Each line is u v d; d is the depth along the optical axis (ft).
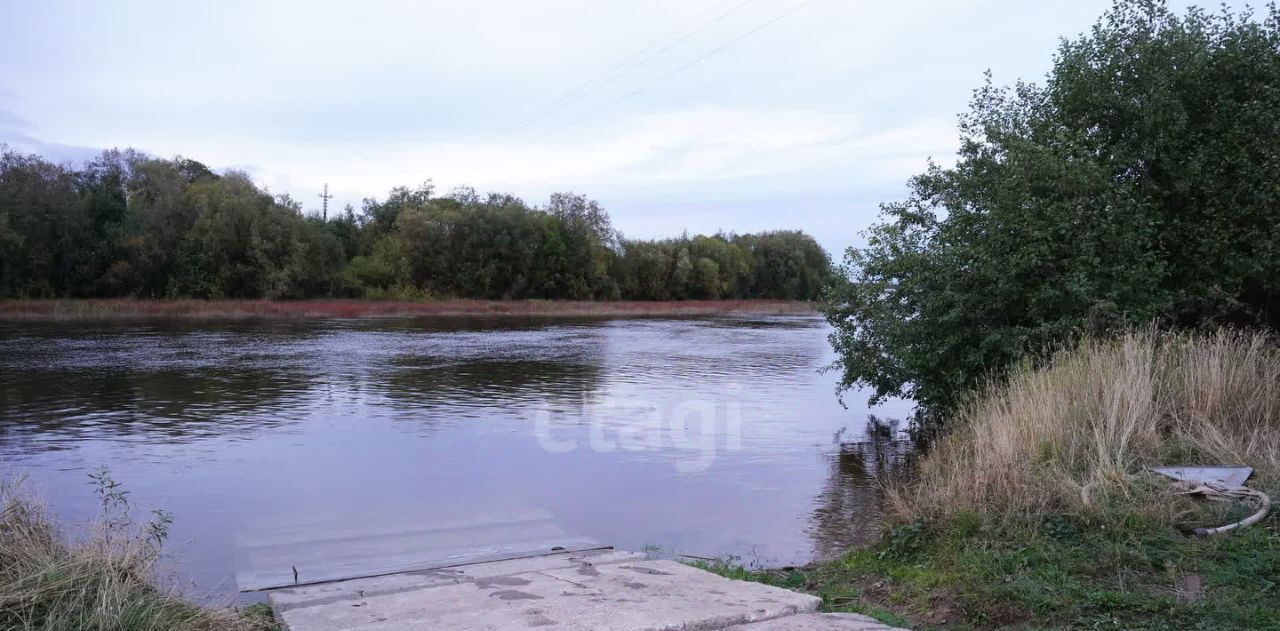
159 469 39.83
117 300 187.93
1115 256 43.70
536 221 258.37
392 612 17.65
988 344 45.03
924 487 28.09
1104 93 47.65
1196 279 47.14
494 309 229.04
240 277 205.77
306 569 24.75
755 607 17.72
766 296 345.10
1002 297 45.11
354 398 64.44
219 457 42.68
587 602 18.20
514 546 27.68
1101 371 31.65
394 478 38.45
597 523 31.53
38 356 93.45
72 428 50.72
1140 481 24.79
